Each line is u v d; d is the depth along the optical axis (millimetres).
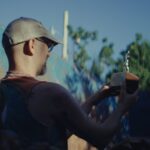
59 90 1981
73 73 12586
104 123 2027
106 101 13336
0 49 7734
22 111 1943
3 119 1953
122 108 2098
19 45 2057
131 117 16562
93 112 2311
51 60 11094
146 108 16703
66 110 1976
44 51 2094
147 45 16188
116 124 2045
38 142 1908
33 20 2094
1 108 1982
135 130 16641
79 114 1982
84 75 13305
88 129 1979
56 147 1941
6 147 1881
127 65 2275
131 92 2141
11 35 2051
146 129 16594
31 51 2062
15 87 1999
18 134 1916
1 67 7793
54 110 1966
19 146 1891
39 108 1949
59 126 1987
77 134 2002
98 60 24516
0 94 2004
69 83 12359
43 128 1932
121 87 2146
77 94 12852
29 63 2066
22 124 1928
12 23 2084
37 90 1973
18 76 2037
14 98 1974
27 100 1957
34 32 2055
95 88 14156
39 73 2104
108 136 2016
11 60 2078
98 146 2008
